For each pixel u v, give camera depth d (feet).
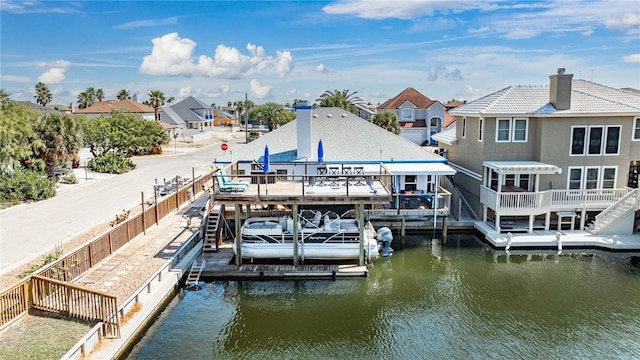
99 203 94.89
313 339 50.26
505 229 81.66
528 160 85.87
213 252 72.84
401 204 86.74
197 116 321.11
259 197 64.08
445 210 81.82
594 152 83.15
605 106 82.48
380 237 75.97
